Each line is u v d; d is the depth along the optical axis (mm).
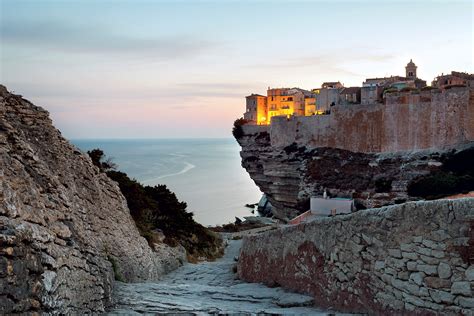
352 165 68250
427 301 8211
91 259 10242
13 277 6227
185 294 13125
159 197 34250
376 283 9336
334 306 10578
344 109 70812
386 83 96250
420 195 57906
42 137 13406
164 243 26625
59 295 7715
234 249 40156
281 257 13789
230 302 11906
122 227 18797
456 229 7891
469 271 7680
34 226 7434
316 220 11812
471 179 54750
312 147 73375
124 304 11156
